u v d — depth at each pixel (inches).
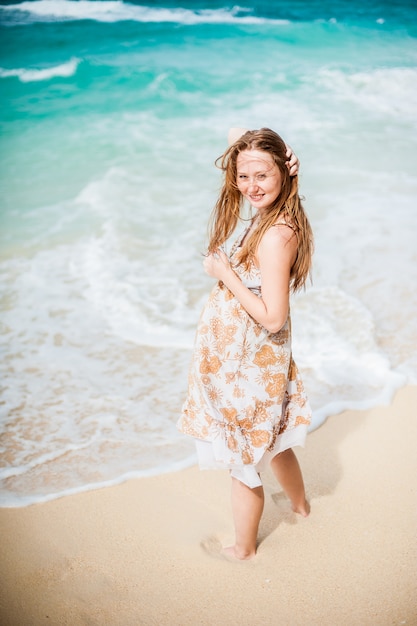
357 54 594.6
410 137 378.6
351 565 117.3
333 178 312.5
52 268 236.4
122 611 108.7
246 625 105.6
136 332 199.0
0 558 120.3
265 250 98.8
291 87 489.1
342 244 245.9
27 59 581.6
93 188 304.8
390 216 270.2
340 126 398.3
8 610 108.8
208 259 103.9
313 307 204.4
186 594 111.9
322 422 157.2
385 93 471.2
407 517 128.2
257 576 115.4
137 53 598.9
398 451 147.0
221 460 105.8
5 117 432.8
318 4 839.1
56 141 381.7
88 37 659.4
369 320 196.9
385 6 823.7
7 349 191.6
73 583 114.5
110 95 478.3
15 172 334.3
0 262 240.8
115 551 121.6
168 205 285.3
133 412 165.8
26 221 275.4
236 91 480.7
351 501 132.9
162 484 139.9
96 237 258.7
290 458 122.0
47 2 797.2
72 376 180.2
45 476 143.9
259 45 633.0
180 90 486.6
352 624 105.3
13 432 158.7
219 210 110.0
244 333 104.3
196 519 130.0
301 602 110.0
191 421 110.4
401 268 228.4
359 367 177.9
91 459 149.2
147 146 367.9
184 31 689.0
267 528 126.8
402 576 114.6
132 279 224.8
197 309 209.0
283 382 108.4
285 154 99.7
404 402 164.1
